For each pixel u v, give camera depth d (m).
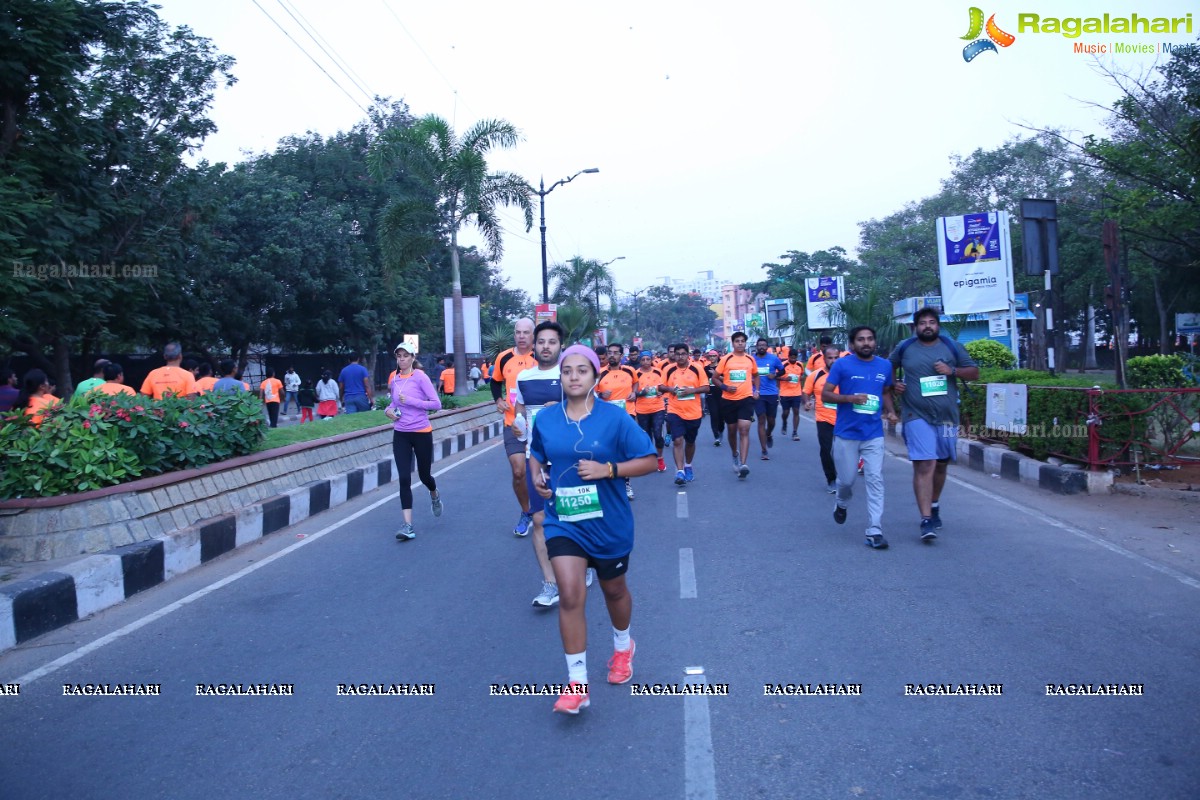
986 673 4.86
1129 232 17.83
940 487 8.45
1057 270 14.94
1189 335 31.72
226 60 24.02
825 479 12.38
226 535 8.83
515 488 8.09
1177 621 5.62
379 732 4.46
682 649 5.45
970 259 19.17
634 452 4.49
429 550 8.68
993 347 18.97
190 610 6.86
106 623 6.60
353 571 7.92
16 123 16.27
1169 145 15.66
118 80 22.30
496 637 5.88
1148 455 9.98
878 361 8.05
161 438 8.68
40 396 9.30
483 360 37.38
